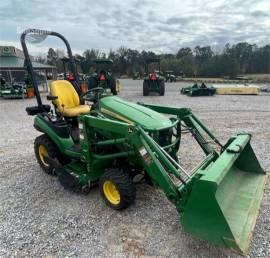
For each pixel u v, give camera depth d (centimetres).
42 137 425
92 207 328
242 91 1599
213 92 1532
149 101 1284
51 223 298
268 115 866
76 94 464
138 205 327
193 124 362
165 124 315
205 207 220
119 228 285
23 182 405
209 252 245
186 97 1463
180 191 248
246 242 219
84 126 329
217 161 254
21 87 1551
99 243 263
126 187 299
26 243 267
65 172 352
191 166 437
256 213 260
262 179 319
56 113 437
